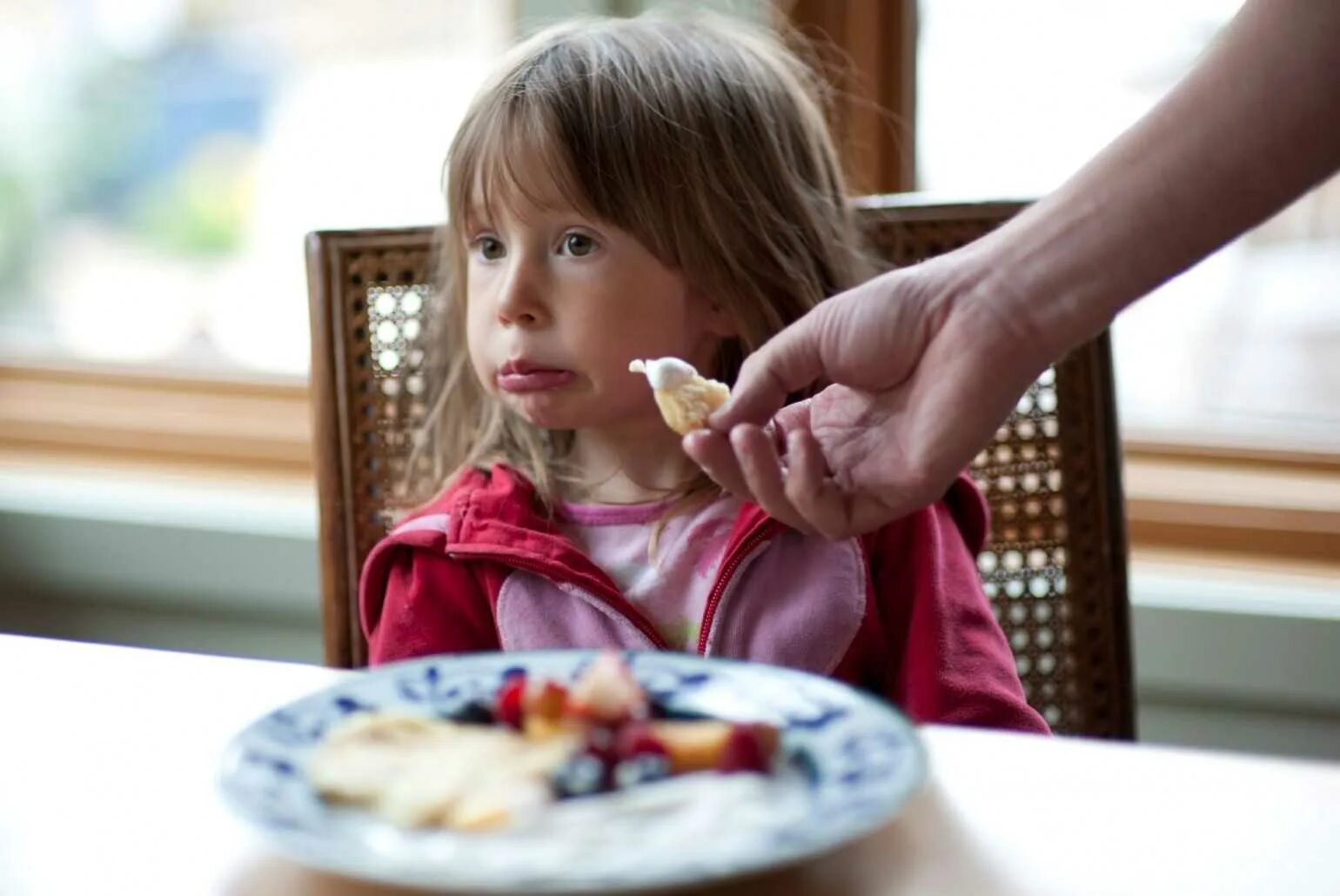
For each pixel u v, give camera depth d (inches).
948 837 24.0
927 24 63.6
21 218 77.8
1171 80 62.8
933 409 32.1
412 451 48.0
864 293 32.7
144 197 76.6
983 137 64.4
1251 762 26.8
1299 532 62.9
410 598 45.9
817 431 34.6
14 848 24.0
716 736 24.4
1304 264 64.2
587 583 44.3
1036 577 45.9
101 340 77.6
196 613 68.0
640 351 44.1
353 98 72.6
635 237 43.6
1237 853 23.2
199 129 75.4
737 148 45.8
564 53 45.4
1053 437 45.5
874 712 25.4
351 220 72.9
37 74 77.0
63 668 32.1
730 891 22.3
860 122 62.4
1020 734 28.4
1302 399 65.2
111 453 76.0
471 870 20.5
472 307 44.9
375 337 48.1
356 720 25.7
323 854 20.8
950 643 42.6
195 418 75.4
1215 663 57.7
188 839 24.4
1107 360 45.0
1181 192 30.8
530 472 47.6
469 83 70.6
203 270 76.2
